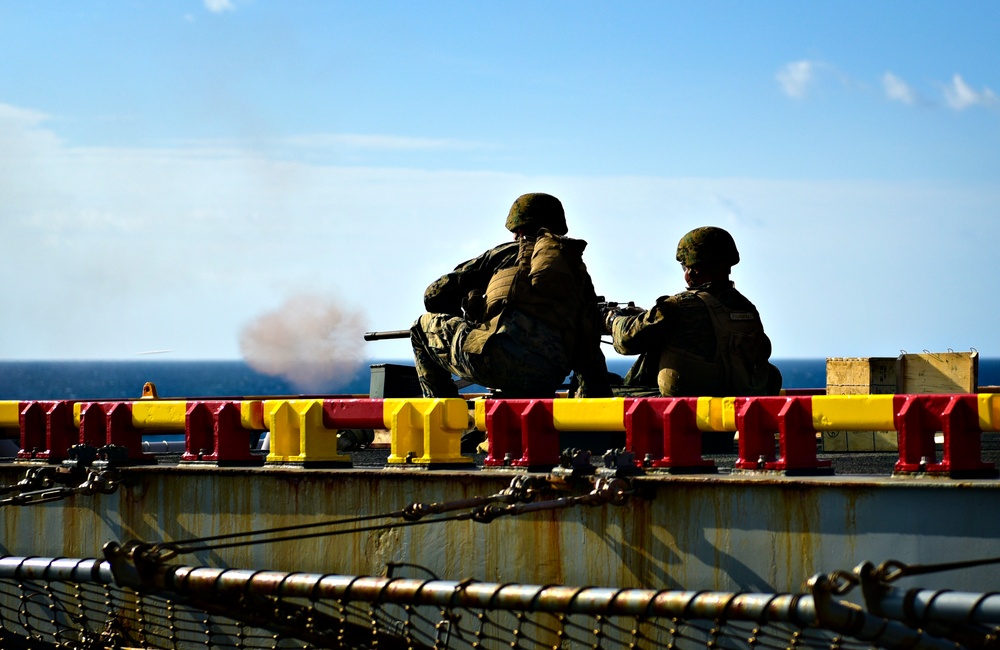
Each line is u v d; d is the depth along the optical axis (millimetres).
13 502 10625
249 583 7852
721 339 12641
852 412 8938
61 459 12062
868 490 8469
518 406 9984
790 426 9148
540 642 9344
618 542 9250
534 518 9562
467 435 13984
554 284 12938
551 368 12930
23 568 8695
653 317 12664
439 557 9875
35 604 11680
